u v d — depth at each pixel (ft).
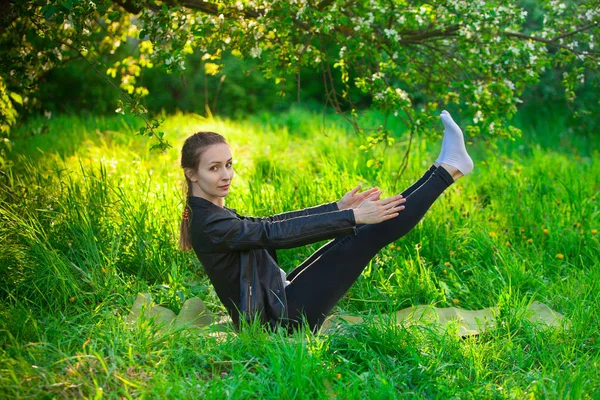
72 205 14.03
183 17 12.99
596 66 16.51
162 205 15.26
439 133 16.38
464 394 9.12
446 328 10.87
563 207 17.44
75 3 11.50
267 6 13.83
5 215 13.48
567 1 17.84
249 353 9.70
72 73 34.12
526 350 10.73
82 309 11.25
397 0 14.08
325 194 16.69
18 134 23.62
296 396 8.64
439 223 15.66
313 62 16.11
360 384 9.02
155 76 38.50
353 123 15.99
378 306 12.57
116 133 25.04
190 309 11.87
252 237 9.93
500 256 14.01
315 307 10.45
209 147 10.14
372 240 10.38
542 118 31.04
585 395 8.96
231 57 39.11
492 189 20.22
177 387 8.59
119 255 13.55
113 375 8.84
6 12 13.35
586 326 11.03
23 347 9.52
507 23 14.92
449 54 16.03
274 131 29.07
